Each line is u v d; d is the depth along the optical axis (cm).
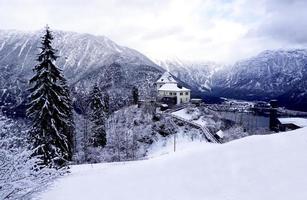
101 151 5909
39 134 2536
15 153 1046
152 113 8031
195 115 8219
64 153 2667
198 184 1183
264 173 1148
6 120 1050
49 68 2639
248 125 9988
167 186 1223
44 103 2570
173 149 6259
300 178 1052
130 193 1225
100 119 6078
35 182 1043
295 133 1523
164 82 11338
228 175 1200
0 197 953
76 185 1417
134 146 6488
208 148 1567
